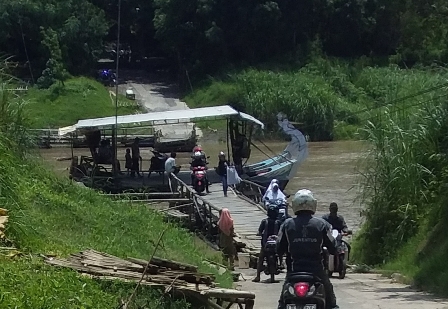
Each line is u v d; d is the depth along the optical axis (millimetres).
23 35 56000
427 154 18109
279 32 62688
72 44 60094
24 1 57625
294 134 30938
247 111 51969
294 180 34344
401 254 17297
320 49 61938
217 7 61094
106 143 29641
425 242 16312
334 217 15828
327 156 42406
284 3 62594
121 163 36719
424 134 18156
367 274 16766
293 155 30531
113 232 14055
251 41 62656
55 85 54062
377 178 18844
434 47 21609
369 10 63969
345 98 55188
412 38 21969
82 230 13258
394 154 18422
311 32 65000
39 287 7832
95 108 52625
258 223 22141
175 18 61656
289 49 63500
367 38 65312
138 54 70250
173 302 8719
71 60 60594
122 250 12328
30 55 59250
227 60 62281
